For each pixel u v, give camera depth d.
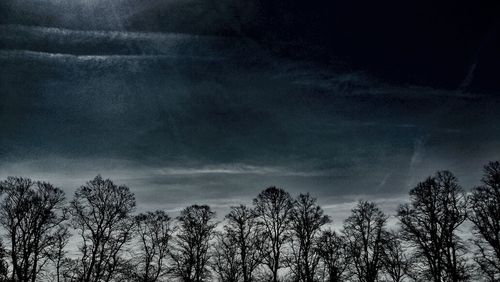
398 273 26.42
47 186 26.59
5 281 23.34
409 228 26.75
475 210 24.73
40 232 24.81
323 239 28.89
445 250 24.64
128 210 28.31
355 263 28.16
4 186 25.44
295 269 28.20
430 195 26.27
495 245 23.25
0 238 24.72
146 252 28.08
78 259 26.17
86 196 27.25
